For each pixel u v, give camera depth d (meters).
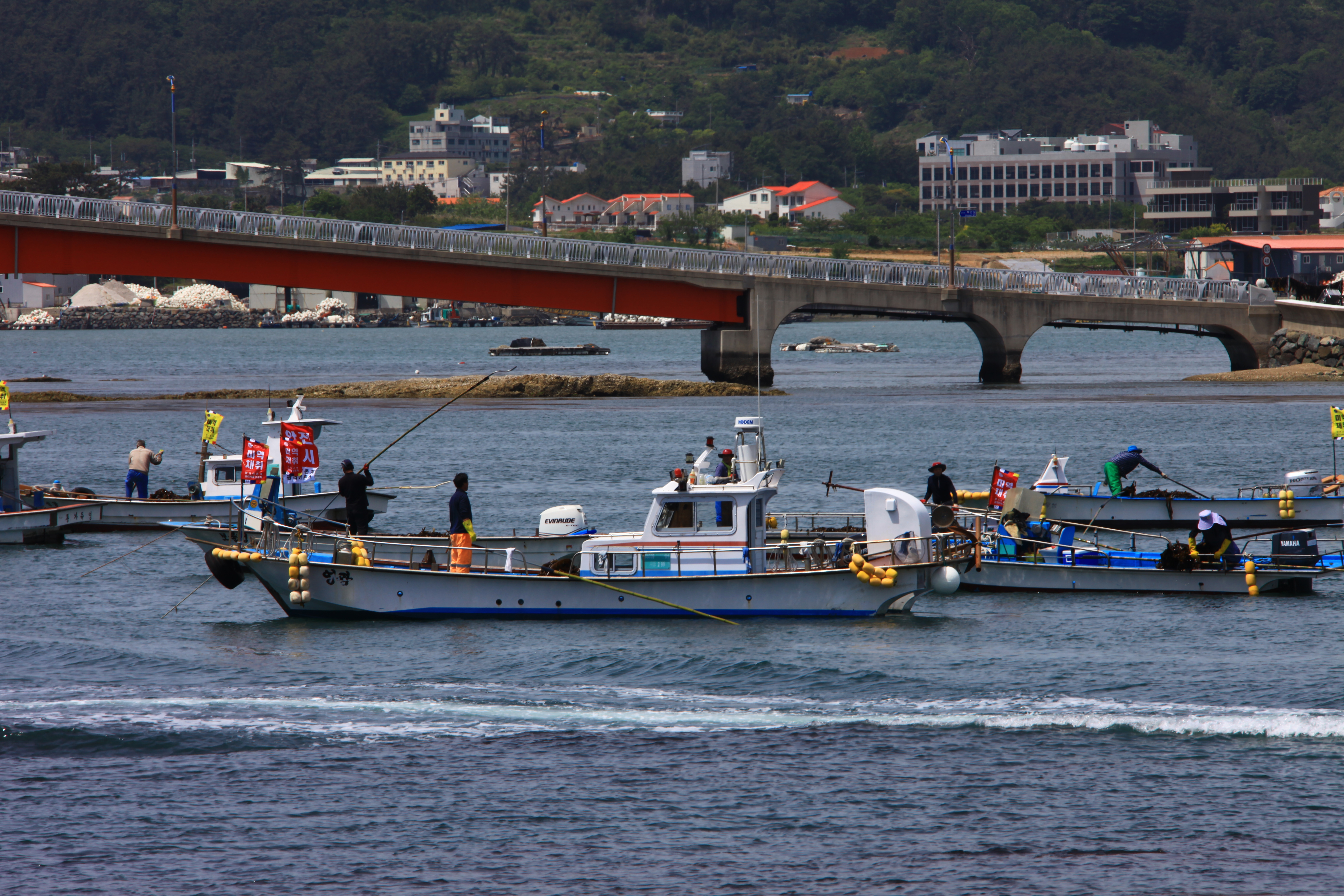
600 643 94.62
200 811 66.75
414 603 102.06
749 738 75.50
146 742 75.25
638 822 65.12
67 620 103.38
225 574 103.38
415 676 87.19
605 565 102.44
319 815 66.25
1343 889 58.34
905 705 80.44
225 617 104.12
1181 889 58.44
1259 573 112.00
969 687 83.81
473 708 80.62
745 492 101.56
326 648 94.31
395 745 75.12
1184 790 68.00
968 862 60.94
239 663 90.38
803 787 68.81
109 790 69.12
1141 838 63.03
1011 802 66.88
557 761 72.50
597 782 69.69
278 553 105.25
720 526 102.12
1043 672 87.06
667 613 102.06
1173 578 112.75
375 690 84.06
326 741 75.69
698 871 60.47
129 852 62.56
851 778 69.94
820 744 74.62
